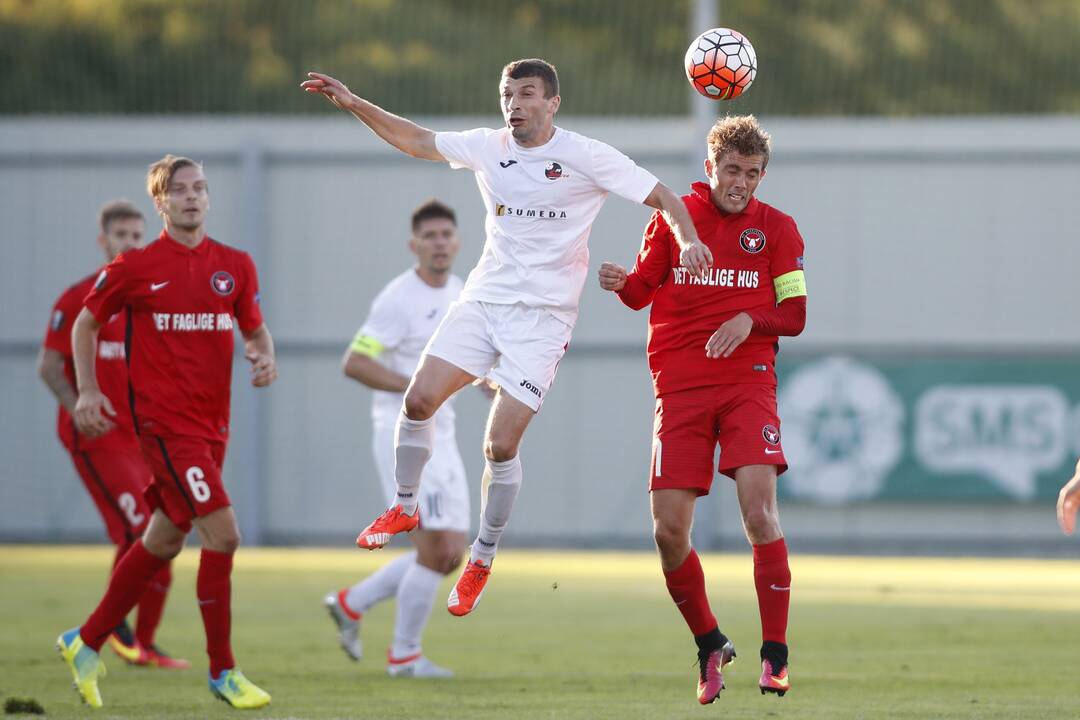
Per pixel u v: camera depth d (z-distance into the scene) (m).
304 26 75.12
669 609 36.69
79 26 72.25
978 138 59.31
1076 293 59.00
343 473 62.06
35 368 62.25
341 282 62.03
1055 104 71.12
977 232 59.47
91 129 62.19
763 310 18.77
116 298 20.69
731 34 20.38
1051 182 59.09
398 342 26.23
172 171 20.67
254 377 21.72
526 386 19.20
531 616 35.09
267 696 20.88
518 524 61.25
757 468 18.66
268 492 62.28
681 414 19.05
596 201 19.47
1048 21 71.62
